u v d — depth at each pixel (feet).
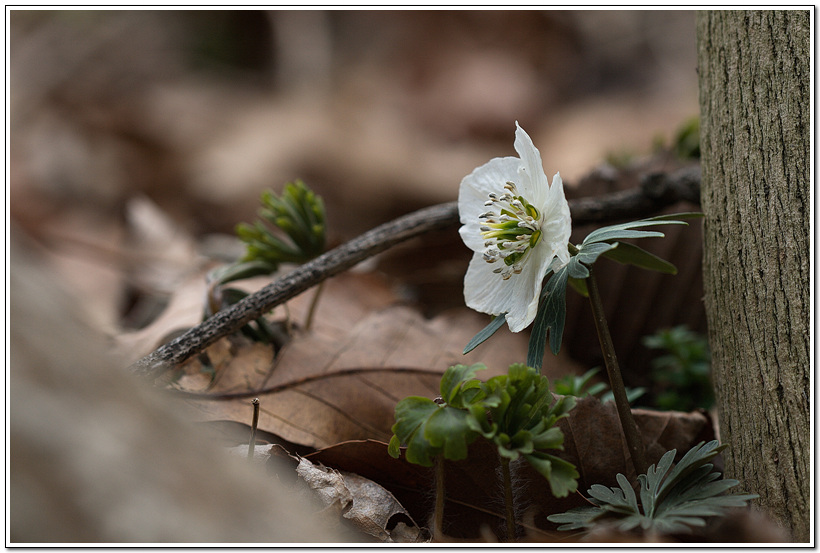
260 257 1.01
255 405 0.87
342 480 0.87
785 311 0.87
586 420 0.89
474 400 0.84
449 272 1.28
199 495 0.77
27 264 0.78
